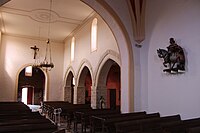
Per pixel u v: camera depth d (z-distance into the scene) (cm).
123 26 788
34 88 2400
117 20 783
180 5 638
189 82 590
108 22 841
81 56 1509
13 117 633
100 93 1204
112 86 1750
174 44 625
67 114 1064
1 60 1730
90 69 1330
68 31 1695
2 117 633
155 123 539
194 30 586
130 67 771
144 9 788
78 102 1523
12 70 1758
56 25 1557
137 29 787
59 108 1155
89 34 1379
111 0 789
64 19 1430
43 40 1906
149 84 745
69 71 1783
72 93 1894
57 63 1947
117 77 1770
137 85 772
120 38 820
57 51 1964
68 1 1166
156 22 733
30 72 2347
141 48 793
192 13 596
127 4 813
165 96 673
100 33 1200
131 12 802
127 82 784
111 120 586
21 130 420
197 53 571
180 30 632
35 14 1359
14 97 1738
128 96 768
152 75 734
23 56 1809
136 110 758
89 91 1947
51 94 1888
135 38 791
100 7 800
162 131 453
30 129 429
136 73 776
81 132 866
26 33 1777
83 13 1320
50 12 1320
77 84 1539
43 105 1639
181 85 616
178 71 623
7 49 1761
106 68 1177
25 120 510
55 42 1966
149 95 741
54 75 1922
